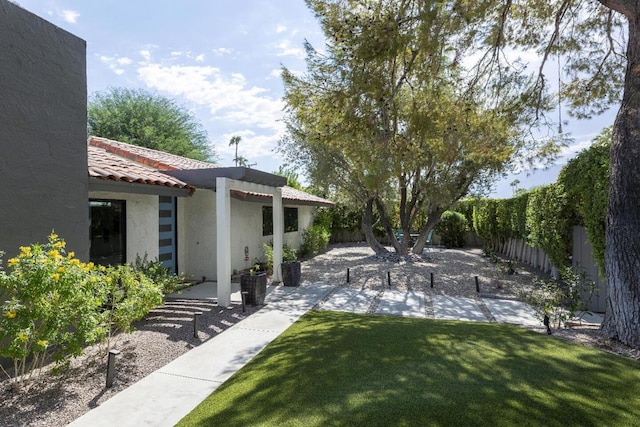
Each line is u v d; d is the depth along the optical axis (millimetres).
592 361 4973
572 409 3707
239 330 6699
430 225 17375
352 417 3572
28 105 4941
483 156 9250
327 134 7500
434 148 8531
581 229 8875
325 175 15625
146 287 6020
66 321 4262
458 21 6297
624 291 5645
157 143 31016
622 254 5680
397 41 5996
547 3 7828
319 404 3838
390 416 3582
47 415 3764
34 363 4391
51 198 5273
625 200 5680
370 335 6211
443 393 4043
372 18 6191
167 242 10688
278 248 11305
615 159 5848
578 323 7039
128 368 4961
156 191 7734
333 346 5652
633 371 4641
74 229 5664
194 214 11523
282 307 8438
